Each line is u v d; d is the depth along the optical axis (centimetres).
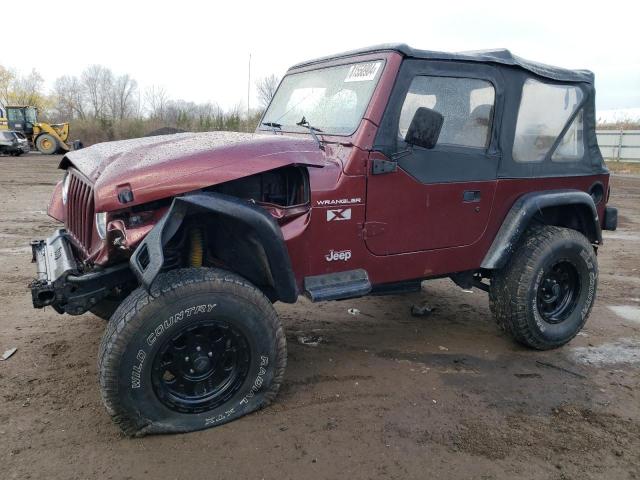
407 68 342
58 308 309
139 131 3878
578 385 373
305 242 327
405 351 422
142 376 277
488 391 360
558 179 427
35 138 2873
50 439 290
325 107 383
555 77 411
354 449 291
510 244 394
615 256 778
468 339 452
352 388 358
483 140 383
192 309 281
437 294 575
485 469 278
